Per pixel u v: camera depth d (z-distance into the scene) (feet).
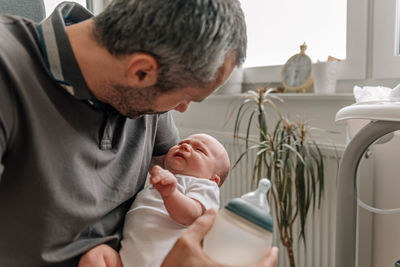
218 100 6.59
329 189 4.86
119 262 2.74
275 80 6.02
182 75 2.09
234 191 6.09
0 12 2.94
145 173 3.15
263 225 1.98
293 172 4.96
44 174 2.16
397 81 4.63
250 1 6.43
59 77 2.15
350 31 4.92
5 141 2.02
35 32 2.23
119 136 2.65
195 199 2.93
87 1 7.35
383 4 4.58
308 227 5.15
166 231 2.83
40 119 2.12
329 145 4.81
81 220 2.42
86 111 2.30
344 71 5.06
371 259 4.75
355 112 2.66
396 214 4.49
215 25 1.99
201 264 1.97
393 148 4.41
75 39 2.21
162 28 1.95
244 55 2.25
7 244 2.27
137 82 2.12
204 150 3.46
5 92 1.99
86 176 2.38
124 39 2.00
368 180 4.43
